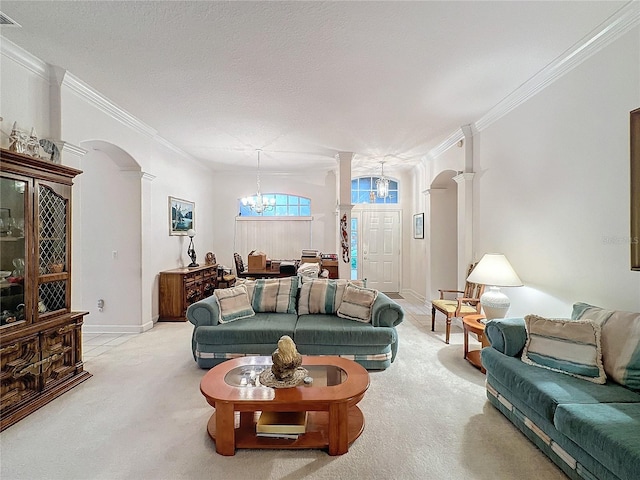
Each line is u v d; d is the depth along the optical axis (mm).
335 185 7270
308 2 2016
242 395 1969
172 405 2521
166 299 4973
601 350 2064
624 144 2244
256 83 3084
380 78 2986
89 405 2516
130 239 4371
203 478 1771
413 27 2258
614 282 2322
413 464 1881
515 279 3090
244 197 7270
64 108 2973
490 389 2535
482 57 2639
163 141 4902
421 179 6426
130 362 3377
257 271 6254
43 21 2203
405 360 3451
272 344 3160
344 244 5480
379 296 3555
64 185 2824
